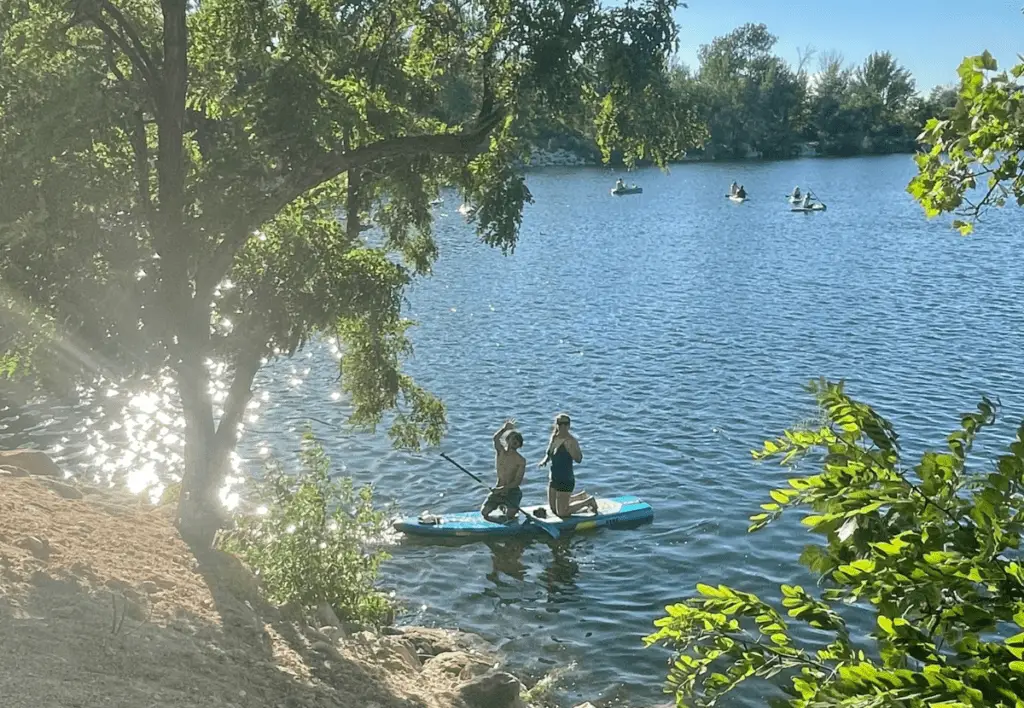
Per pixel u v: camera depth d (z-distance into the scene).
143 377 14.73
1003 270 50.88
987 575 3.91
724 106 166.62
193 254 13.88
